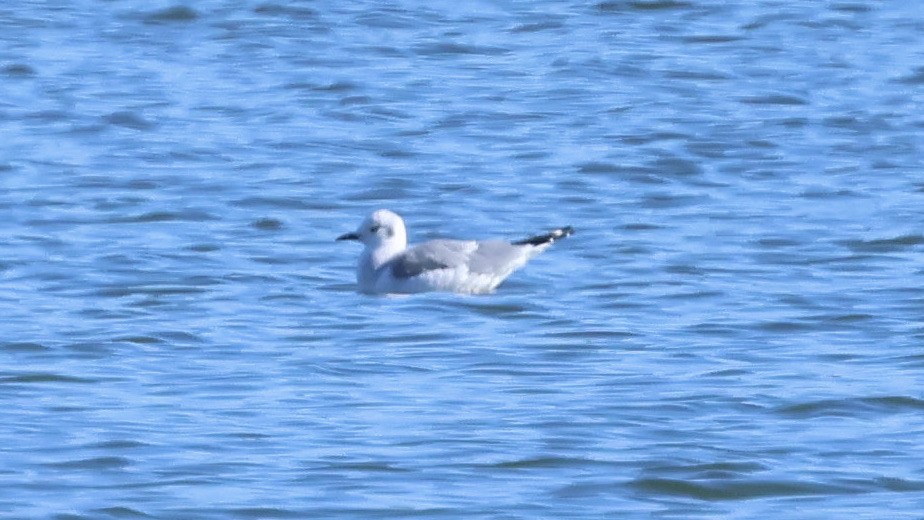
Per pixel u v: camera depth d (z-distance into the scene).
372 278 21.64
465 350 18.75
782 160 28.86
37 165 28.12
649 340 19.19
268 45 37.81
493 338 19.27
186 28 39.31
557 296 21.22
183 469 14.89
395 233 21.89
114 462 15.05
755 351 18.73
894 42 38.19
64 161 28.44
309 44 37.88
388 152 29.39
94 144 29.66
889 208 25.59
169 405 16.69
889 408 16.73
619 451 15.46
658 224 24.86
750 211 25.55
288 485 14.55
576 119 31.78
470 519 13.84
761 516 14.05
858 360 18.36
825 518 14.05
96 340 18.97
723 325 19.77
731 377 17.69
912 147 29.67
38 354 18.42
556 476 14.83
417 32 39.16
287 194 26.53
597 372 17.92
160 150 29.23
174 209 25.47
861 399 16.95
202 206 25.72
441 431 15.94
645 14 41.12
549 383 17.50
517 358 18.44
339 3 41.84
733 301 20.86
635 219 25.17
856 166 28.42
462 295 21.28
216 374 17.75
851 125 31.22
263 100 33.06
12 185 26.86
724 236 24.11
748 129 30.86
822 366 18.12
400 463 15.09
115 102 32.56
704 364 18.20
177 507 14.02
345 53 37.09
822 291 21.23
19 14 40.09
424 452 15.36
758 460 15.25
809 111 32.38
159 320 19.89
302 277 22.16
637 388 17.34
